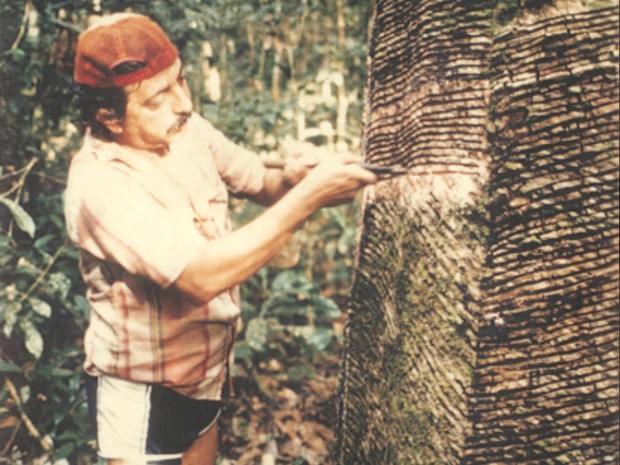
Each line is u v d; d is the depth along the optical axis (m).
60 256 2.67
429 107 1.49
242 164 1.81
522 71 1.37
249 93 3.68
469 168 1.46
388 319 1.67
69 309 2.60
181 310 1.57
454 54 1.46
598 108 1.33
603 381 1.38
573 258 1.37
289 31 3.77
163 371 1.60
